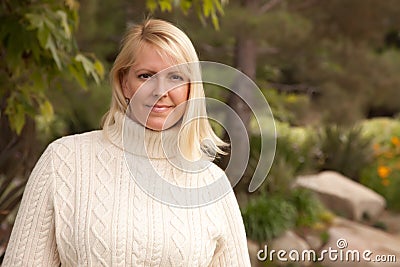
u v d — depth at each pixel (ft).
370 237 31.04
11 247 8.66
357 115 42.34
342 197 36.24
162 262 8.75
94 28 35.58
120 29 38.65
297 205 32.50
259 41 37.37
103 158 8.99
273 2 40.22
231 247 9.35
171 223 8.84
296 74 45.42
